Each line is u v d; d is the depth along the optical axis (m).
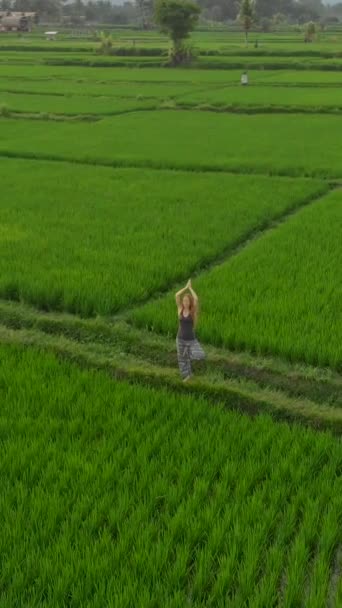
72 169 26.70
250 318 11.86
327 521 6.82
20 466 7.71
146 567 6.17
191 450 8.12
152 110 46.16
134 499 7.20
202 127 38.19
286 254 15.55
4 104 43.94
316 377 10.45
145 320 12.09
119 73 69.56
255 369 10.73
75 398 9.54
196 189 22.83
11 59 83.25
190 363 10.36
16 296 13.48
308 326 11.59
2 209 19.67
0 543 6.43
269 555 6.44
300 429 8.83
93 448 8.18
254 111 44.53
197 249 15.85
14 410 9.07
